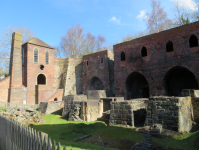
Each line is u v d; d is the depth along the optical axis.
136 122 9.54
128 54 21.41
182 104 7.61
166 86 18.89
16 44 22.89
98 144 6.55
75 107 12.46
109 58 25.89
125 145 6.34
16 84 22.05
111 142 6.71
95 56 27.00
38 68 26.78
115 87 22.47
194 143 5.72
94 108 12.43
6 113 10.27
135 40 20.80
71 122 11.31
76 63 30.86
